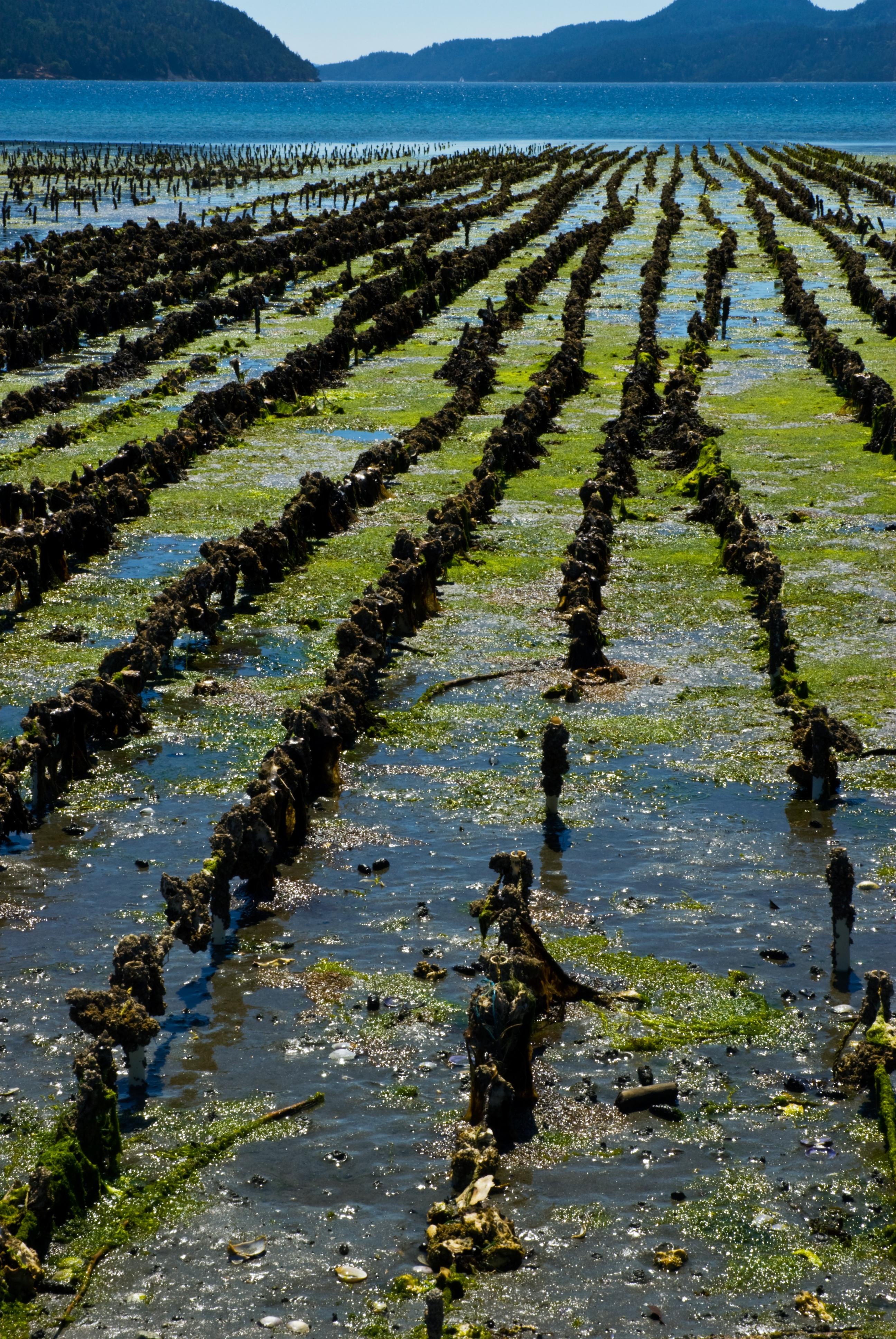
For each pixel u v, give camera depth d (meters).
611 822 23.08
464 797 24.02
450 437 50.22
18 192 130.50
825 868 21.53
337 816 23.39
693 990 18.36
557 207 118.94
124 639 31.42
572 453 48.03
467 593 34.66
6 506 37.78
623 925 20.02
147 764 25.33
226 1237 14.11
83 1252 13.89
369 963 19.05
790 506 41.34
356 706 26.50
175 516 40.78
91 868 21.56
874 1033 16.67
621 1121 15.88
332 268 91.69
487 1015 15.86
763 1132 15.68
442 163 172.50
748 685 28.83
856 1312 13.09
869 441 47.88
